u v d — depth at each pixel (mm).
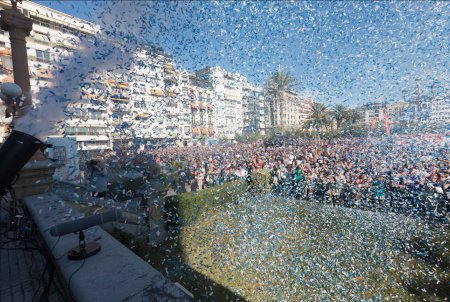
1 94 4523
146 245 5379
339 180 9031
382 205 7871
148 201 5660
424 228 6215
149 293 1453
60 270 1855
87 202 5121
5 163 2270
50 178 5250
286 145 18875
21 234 3443
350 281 4289
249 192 10344
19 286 2170
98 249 2080
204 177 11219
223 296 3930
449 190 6605
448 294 3873
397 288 4082
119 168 8352
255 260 5039
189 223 7043
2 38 18891
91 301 1350
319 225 6801
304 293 3996
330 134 19047
